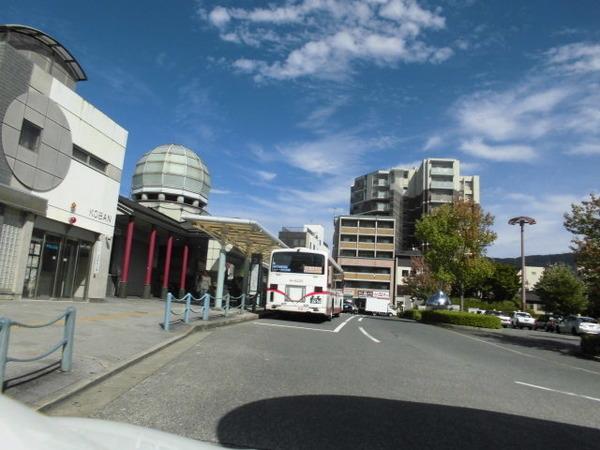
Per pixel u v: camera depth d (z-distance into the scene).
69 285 20.67
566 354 19.02
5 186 16.02
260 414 6.02
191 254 37.12
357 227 101.19
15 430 1.42
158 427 5.28
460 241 37.97
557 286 63.88
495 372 10.98
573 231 21.72
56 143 18.86
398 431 5.70
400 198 111.88
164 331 12.62
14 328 10.14
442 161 102.56
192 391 6.98
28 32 18.94
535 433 6.00
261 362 9.77
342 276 34.06
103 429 2.52
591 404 8.10
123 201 24.42
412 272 68.44
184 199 35.62
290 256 23.39
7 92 16.34
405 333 20.94
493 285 79.12
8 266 16.89
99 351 8.90
